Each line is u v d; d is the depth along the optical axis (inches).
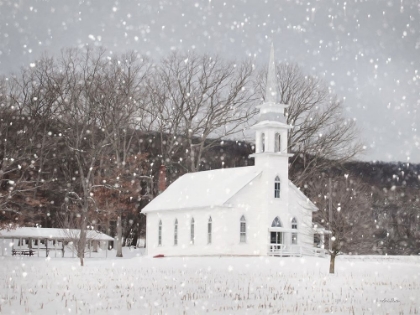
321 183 2970.0
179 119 3348.9
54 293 1255.5
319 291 1334.9
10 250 3147.1
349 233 1873.8
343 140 3270.2
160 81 3348.9
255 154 2576.3
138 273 1731.1
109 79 3186.5
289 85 3353.8
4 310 1056.2
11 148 2851.9
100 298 1190.3
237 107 3336.6
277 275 1696.6
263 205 2522.1
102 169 3238.2
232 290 1332.4
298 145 3312.0
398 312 1067.9
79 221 2797.7
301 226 2586.1
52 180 3002.0
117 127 3125.0
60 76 3142.2
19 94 3085.6
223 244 2450.8
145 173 3255.4
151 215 2913.4
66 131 3132.4
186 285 1412.4
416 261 2364.7
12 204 2920.8
